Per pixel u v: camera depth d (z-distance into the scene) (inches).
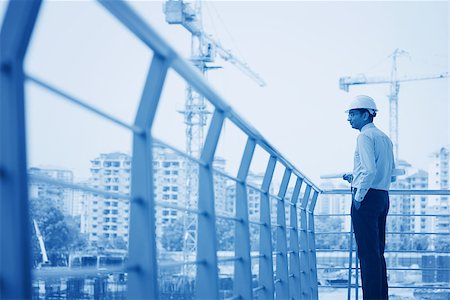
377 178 176.6
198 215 90.5
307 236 209.0
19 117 42.7
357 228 177.2
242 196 112.3
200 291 88.9
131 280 64.3
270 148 125.6
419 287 227.6
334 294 231.1
